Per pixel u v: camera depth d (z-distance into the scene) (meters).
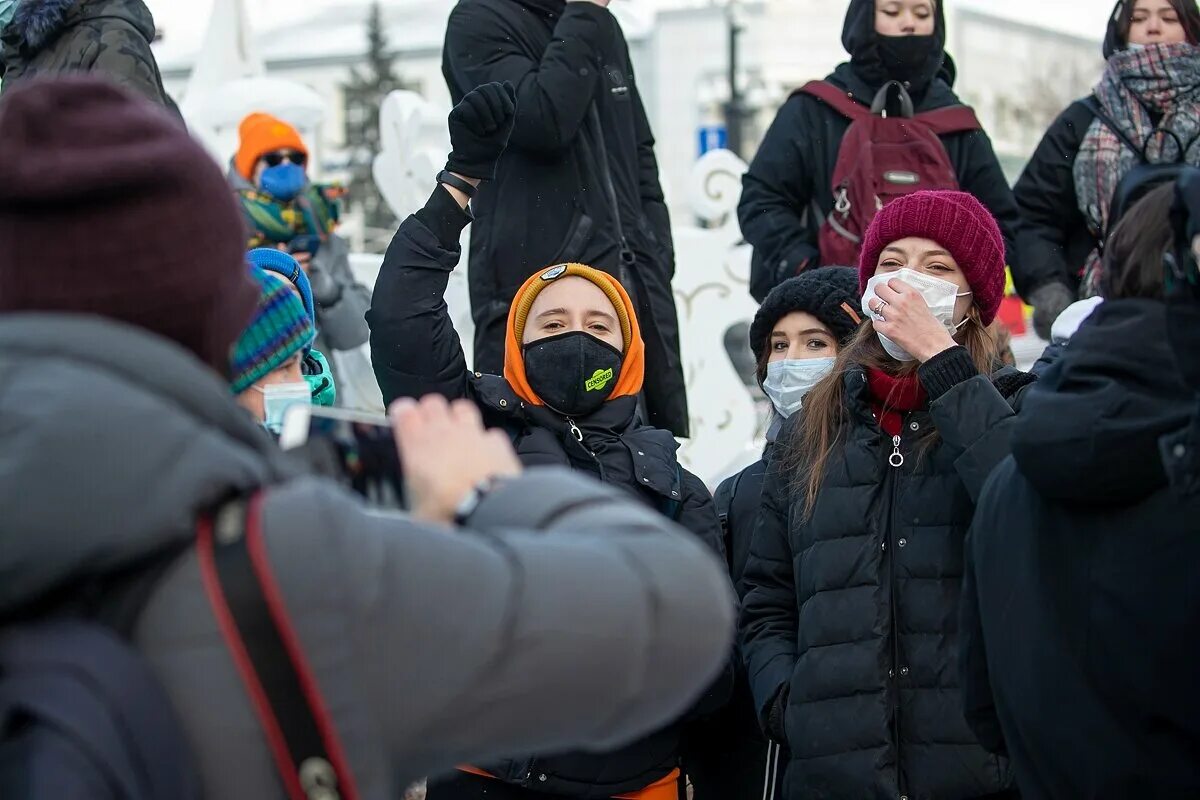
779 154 5.20
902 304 3.07
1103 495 2.06
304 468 1.45
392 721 1.31
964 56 33.56
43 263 1.34
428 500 1.49
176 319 1.37
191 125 6.50
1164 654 2.03
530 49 4.48
